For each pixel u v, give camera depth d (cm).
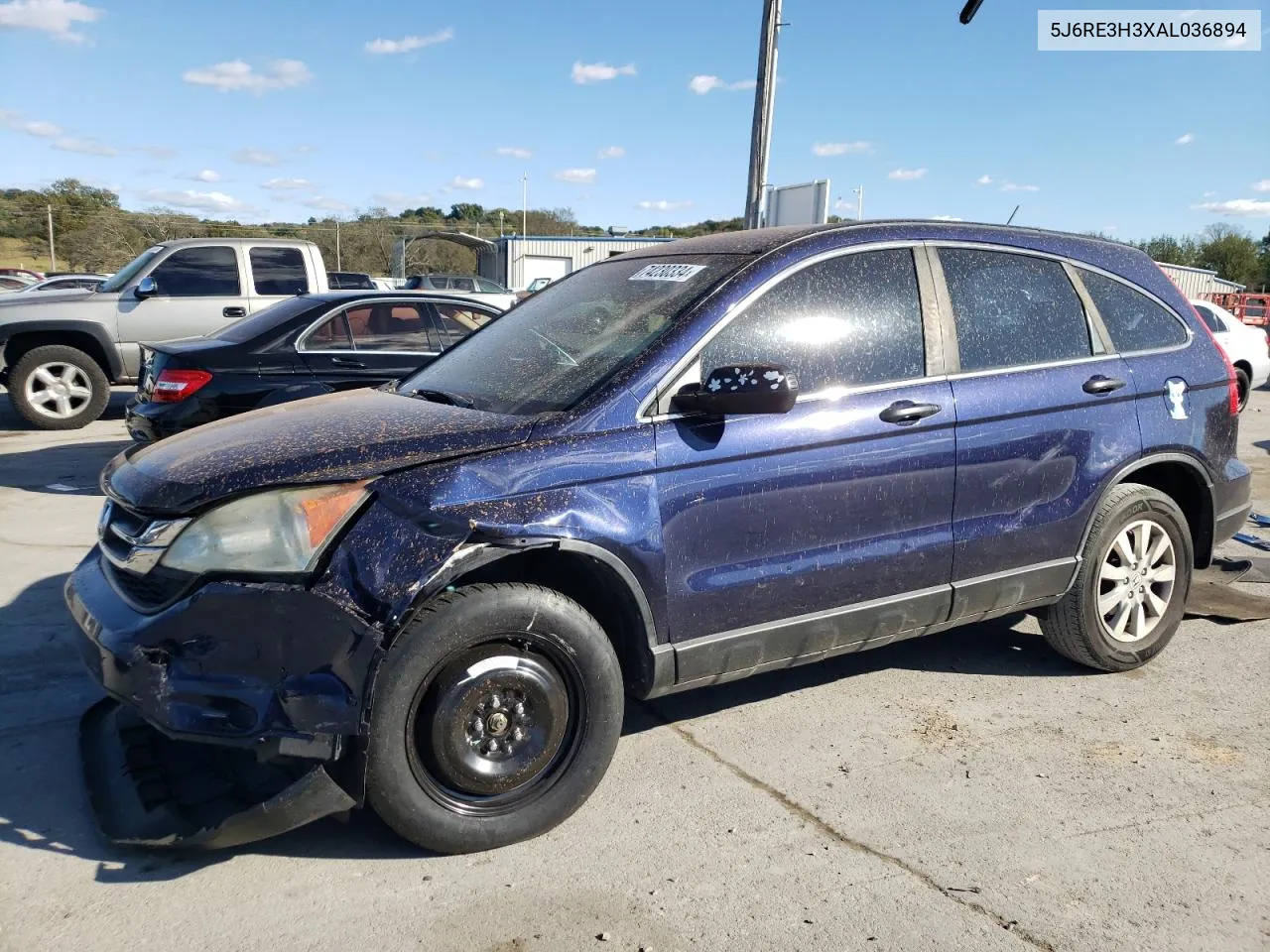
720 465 314
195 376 680
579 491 292
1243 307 2933
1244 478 451
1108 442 397
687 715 388
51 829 297
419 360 748
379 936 251
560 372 332
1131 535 417
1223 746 362
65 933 250
